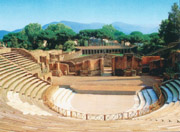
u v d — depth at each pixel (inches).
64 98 1041.5
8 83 979.9
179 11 2033.7
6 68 1147.3
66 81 1349.7
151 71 1497.3
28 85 1059.9
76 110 871.1
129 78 1395.2
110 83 1257.4
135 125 503.5
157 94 998.4
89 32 3257.9
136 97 1042.1
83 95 1101.7
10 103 758.5
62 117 692.1
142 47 2824.8
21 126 450.9
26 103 807.1
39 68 1421.0
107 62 2050.9
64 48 2997.0
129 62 1475.1
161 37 2400.3
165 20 2317.9
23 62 1369.3
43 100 950.4
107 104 946.7
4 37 3068.4
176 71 1306.6
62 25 4835.1
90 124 536.1
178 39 2047.2
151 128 458.9
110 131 428.8
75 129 450.9
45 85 1175.6
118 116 725.3
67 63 1659.7
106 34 3211.1
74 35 3225.9
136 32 3998.5
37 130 423.5
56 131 423.2
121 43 3223.4
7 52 1446.9
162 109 752.3
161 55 1860.2
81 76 1524.4
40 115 639.1
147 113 753.6
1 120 495.5
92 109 884.6
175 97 890.7
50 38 2982.3
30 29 5142.7
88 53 2908.5
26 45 3097.9
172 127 465.4
